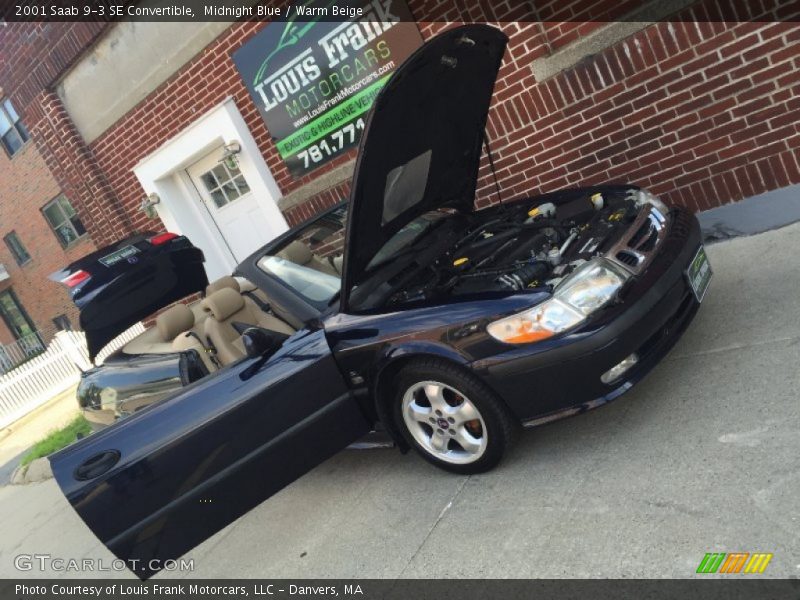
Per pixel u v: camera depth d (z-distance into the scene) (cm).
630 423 301
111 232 874
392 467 366
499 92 520
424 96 309
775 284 364
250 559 346
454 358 284
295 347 321
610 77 467
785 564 200
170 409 306
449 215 421
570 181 522
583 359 266
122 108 770
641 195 351
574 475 283
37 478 707
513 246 349
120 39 721
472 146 386
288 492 397
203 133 713
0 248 1820
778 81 414
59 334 1384
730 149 446
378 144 296
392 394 326
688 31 428
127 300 410
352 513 339
